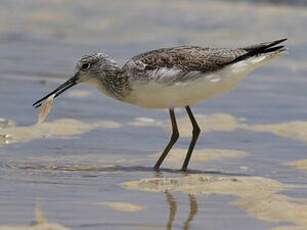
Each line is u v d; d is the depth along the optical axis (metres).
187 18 29.42
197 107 17.66
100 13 30.38
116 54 23.12
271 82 20.48
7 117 15.89
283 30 27.28
